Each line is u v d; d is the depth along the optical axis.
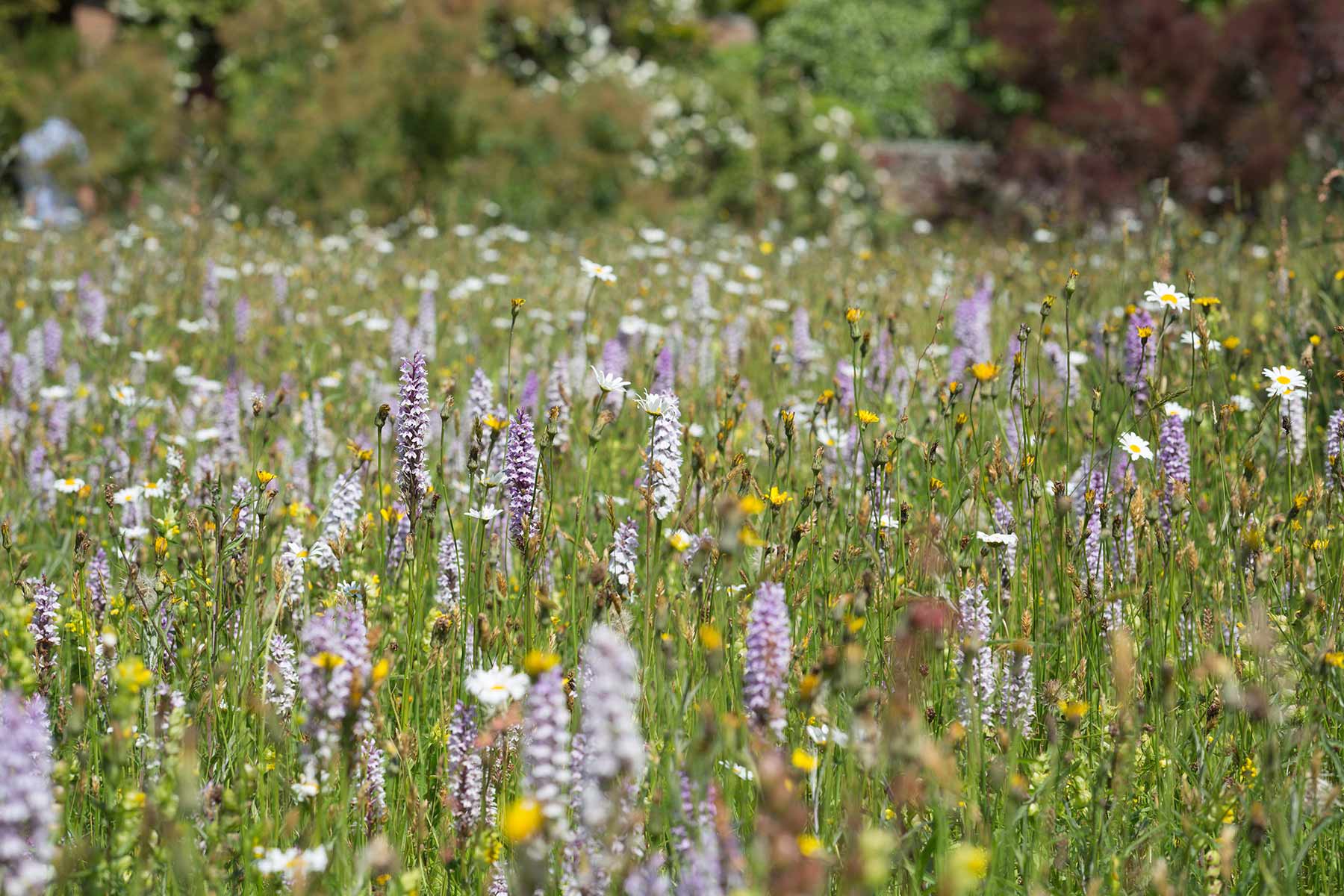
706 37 22.62
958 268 8.33
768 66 27.81
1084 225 9.95
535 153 16.23
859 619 2.54
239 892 2.35
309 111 15.85
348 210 15.10
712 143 17.91
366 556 3.78
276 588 3.09
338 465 4.58
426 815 2.58
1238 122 14.40
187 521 3.30
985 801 2.54
